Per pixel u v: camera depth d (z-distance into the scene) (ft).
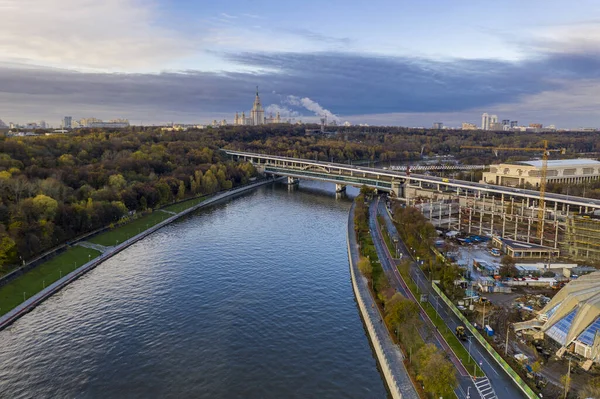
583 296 618.85
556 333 610.65
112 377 567.59
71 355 617.62
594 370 540.93
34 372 578.25
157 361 602.03
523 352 584.81
